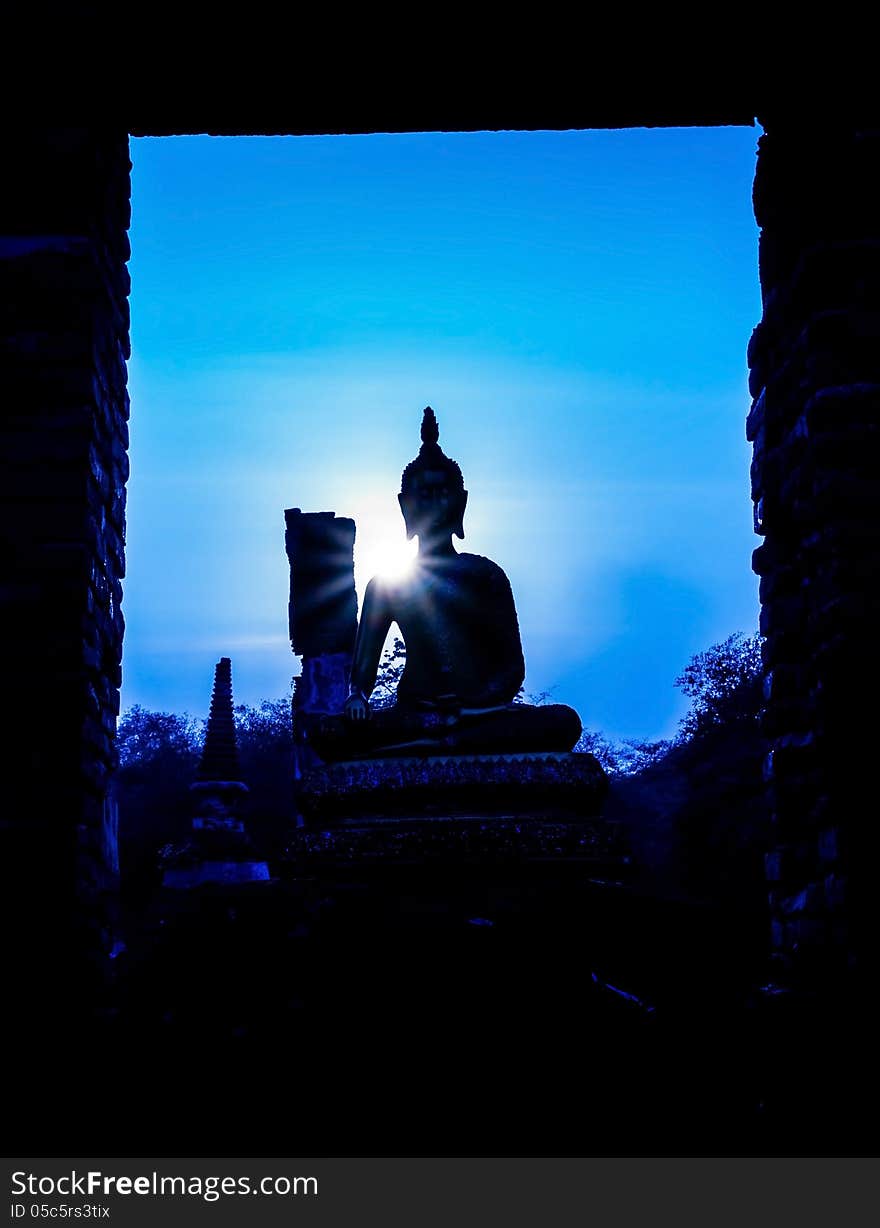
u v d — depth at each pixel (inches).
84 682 213.6
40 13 237.3
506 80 260.2
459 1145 190.1
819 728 224.8
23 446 221.0
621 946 234.7
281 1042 205.9
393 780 316.8
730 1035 207.8
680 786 1592.0
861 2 243.6
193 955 227.1
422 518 361.1
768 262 255.6
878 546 221.5
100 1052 199.9
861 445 225.8
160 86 255.8
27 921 202.4
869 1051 198.1
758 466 257.6
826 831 219.8
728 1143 189.9
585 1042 208.4
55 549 217.0
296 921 239.9
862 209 235.3
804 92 245.6
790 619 243.3
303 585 540.4
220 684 666.8
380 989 218.5
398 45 254.1
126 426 257.8
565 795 319.6
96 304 229.5
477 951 229.8
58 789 207.9
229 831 632.4
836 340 230.4
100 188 237.1
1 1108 192.9
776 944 237.5
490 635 347.9
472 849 301.3
